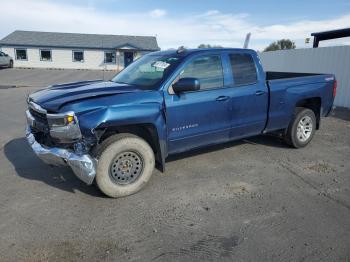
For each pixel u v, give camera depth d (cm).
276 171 531
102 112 394
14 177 498
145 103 427
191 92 477
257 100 554
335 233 354
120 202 423
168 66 475
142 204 418
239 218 385
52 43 4088
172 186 470
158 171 523
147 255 317
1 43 3966
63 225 368
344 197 441
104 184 417
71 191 452
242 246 331
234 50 535
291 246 331
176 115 461
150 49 4225
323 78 657
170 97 454
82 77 2927
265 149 641
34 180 488
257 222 376
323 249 326
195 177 503
